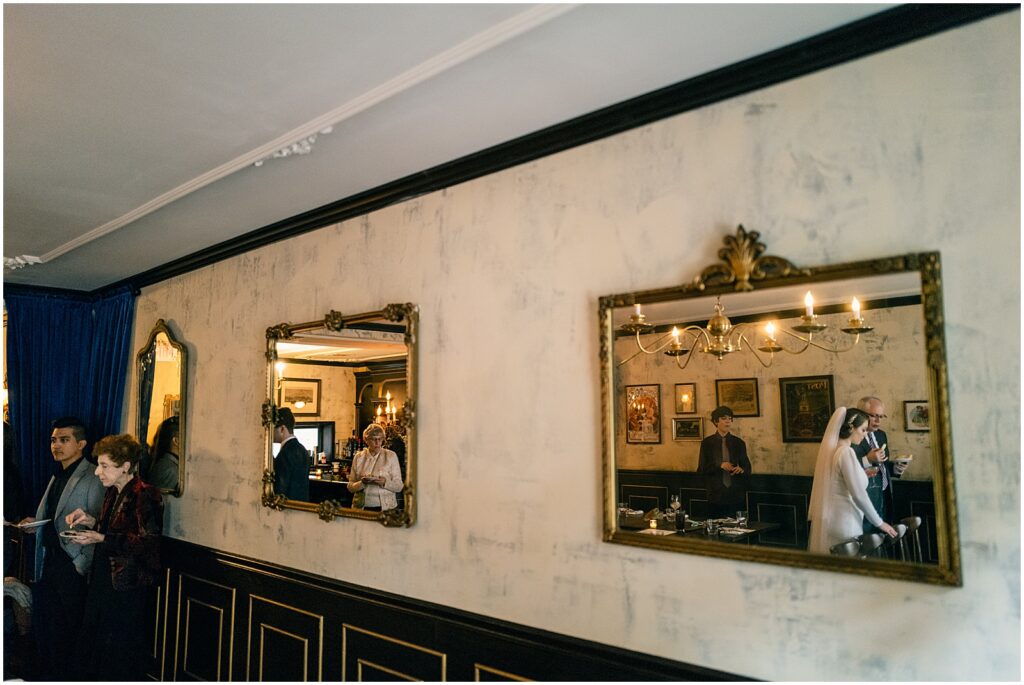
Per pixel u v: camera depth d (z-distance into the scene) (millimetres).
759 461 2090
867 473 1894
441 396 3018
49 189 3385
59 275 5285
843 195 1994
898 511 1835
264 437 3863
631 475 2344
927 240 1847
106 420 5379
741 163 2195
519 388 2721
